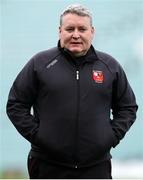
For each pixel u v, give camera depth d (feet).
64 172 23.79
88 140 23.59
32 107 26.37
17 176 52.65
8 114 24.56
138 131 52.75
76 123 23.57
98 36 53.98
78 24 23.68
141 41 54.03
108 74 24.36
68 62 24.13
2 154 53.31
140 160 52.60
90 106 23.79
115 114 25.23
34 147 24.17
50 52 24.48
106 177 24.13
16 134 53.36
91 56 24.26
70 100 23.68
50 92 23.75
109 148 24.07
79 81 23.90
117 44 53.98
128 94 25.07
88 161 23.71
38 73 24.07
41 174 23.99
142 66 53.88
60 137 23.53
